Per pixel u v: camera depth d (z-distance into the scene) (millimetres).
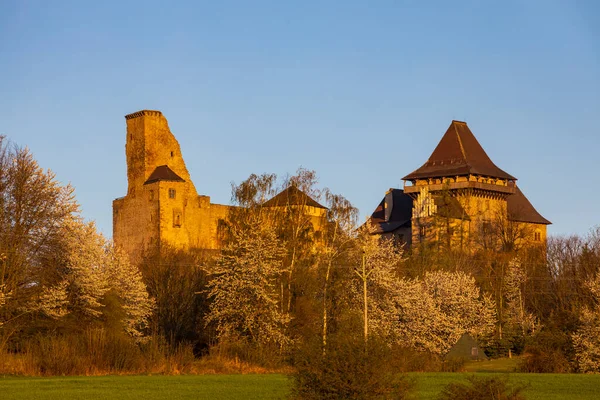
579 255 175250
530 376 91438
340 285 123188
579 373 101312
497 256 191375
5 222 106938
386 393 51312
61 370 89875
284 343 111062
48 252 110125
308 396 51375
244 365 100000
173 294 142750
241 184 147500
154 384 77875
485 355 126000
